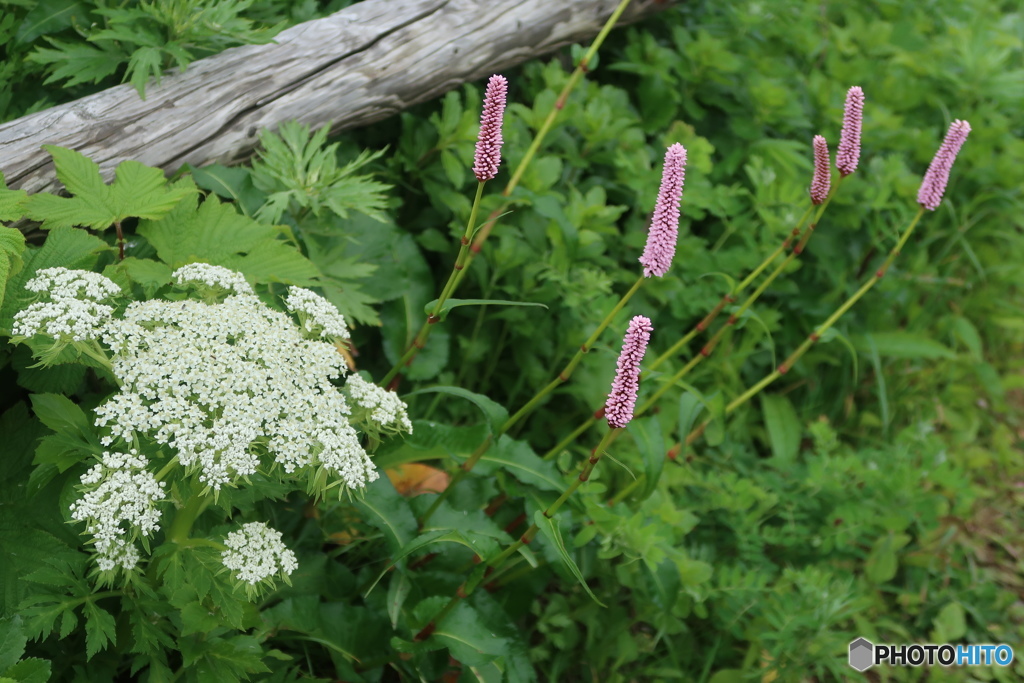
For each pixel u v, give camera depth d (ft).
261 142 3.80
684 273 4.49
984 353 5.77
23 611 3.00
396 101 4.03
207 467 2.95
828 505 4.23
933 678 4.01
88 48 3.68
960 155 5.57
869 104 5.25
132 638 3.24
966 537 4.55
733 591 3.89
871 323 5.16
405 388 4.15
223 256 3.39
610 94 4.56
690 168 4.48
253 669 3.12
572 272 4.15
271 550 3.08
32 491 3.03
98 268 3.44
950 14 6.46
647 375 3.57
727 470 4.38
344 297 3.79
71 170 3.29
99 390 3.53
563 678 3.86
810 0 5.56
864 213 4.91
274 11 4.00
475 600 3.47
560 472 3.56
